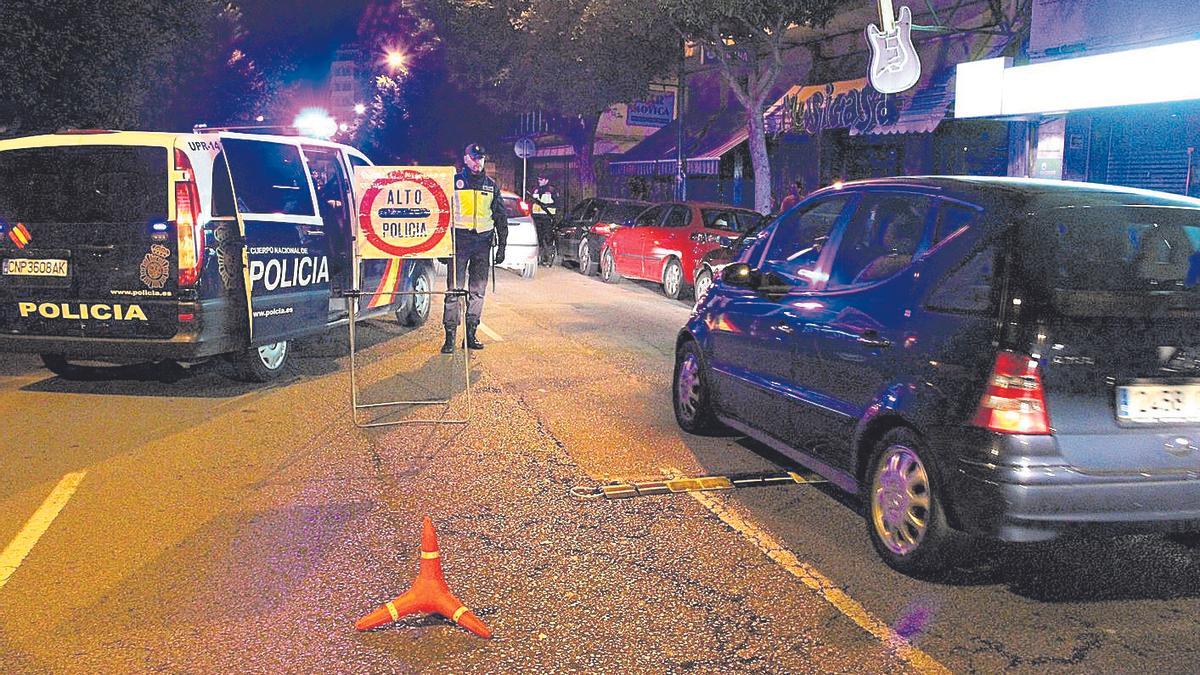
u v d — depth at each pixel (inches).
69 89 681.6
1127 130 553.0
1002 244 156.7
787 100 895.7
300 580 165.8
